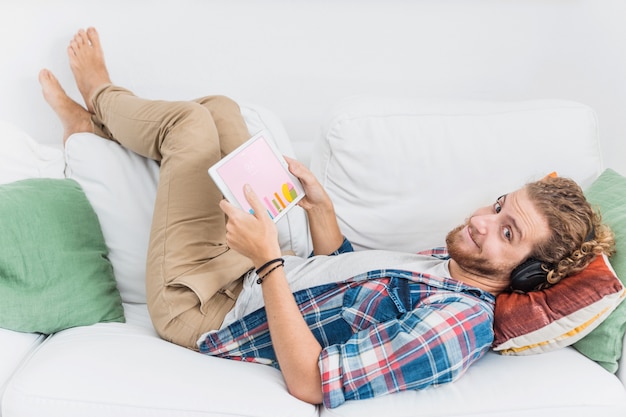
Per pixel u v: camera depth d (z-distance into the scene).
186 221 1.26
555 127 1.42
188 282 1.20
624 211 1.23
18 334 1.16
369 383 1.04
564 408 1.03
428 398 1.05
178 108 1.33
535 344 1.14
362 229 1.44
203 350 1.19
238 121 1.42
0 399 1.02
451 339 1.05
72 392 0.98
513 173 1.40
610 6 1.67
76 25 1.58
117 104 1.40
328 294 1.20
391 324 1.08
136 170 1.42
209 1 1.59
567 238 1.11
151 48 1.63
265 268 1.08
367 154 1.41
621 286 1.05
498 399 1.04
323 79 1.71
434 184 1.42
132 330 1.23
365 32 1.67
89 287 1.26
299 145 1.69
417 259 1.29
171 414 0.98
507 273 1.17
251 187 1.16
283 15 1.63
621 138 1.82
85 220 1.33
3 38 1.56
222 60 1.66
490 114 1.43
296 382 1.05
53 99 1.52
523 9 1.67
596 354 1.13
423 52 1.70
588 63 1.74
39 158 1.42
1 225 1.18
